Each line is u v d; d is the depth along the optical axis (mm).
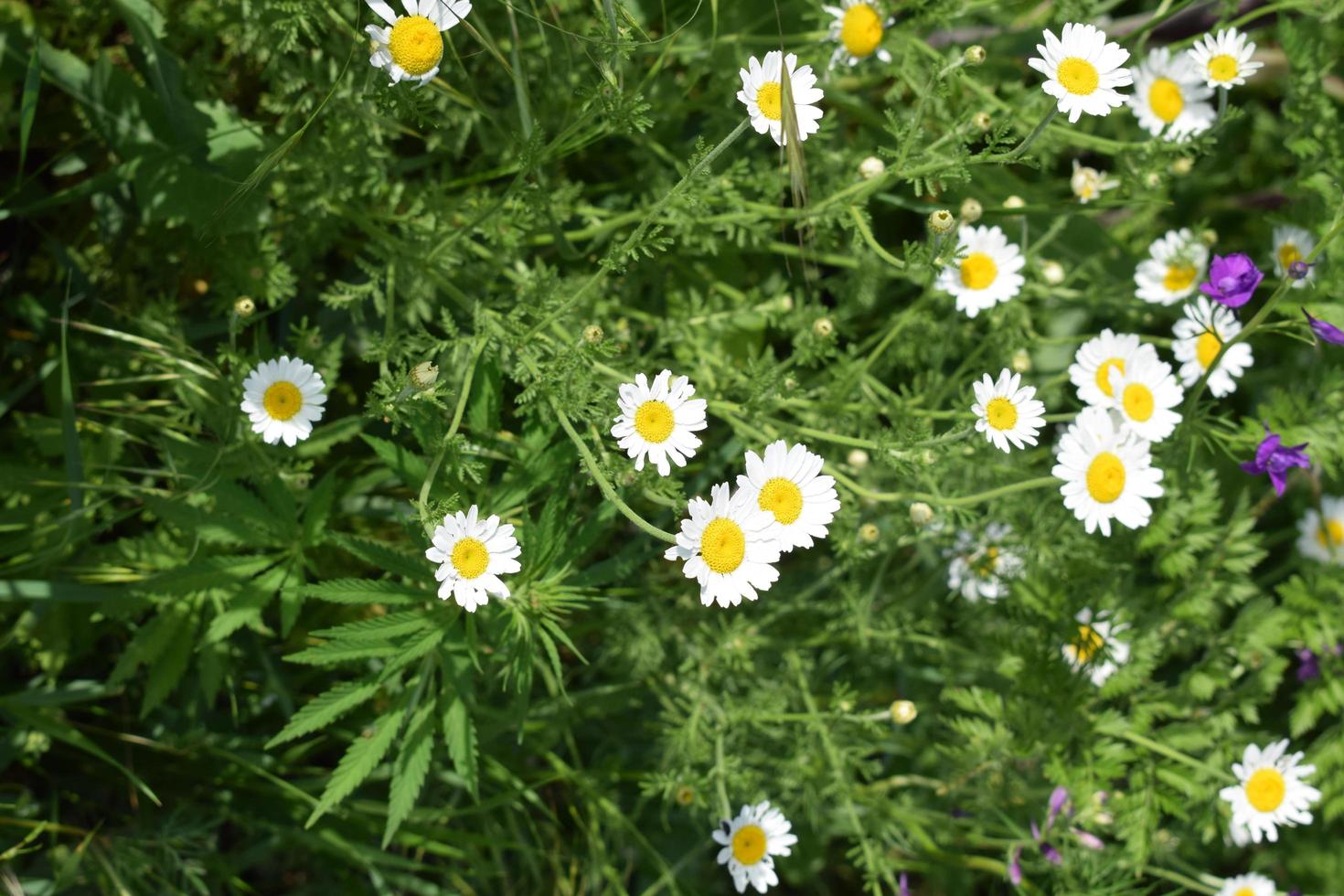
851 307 509
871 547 493
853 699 489
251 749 495
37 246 496
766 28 499
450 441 397
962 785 520
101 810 502
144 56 462
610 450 423
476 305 429
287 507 437
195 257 480
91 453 466
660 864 513
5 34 457
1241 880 499
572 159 523
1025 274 538
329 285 501
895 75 485
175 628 445
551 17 475
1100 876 492
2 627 468
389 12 390
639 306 524
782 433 469
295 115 458
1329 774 544
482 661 485
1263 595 590
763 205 464
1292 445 504
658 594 523
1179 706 521
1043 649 496
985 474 509
